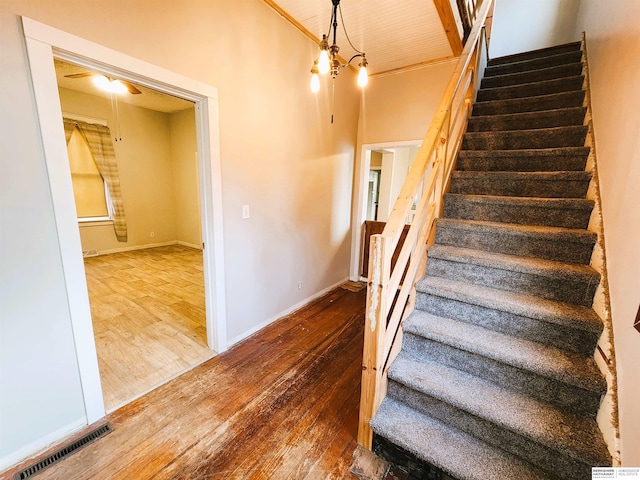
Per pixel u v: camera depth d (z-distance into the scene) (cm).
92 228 513
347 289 392
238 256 238
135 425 160
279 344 249
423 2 219
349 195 394
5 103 117
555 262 166
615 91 170
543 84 272
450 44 282
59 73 361
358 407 179
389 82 352
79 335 148
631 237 121
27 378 135
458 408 134
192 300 328
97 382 159
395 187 607
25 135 123
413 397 150
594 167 184
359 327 284
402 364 158
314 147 308
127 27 148
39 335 136
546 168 215
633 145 133
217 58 195
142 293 347
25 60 119
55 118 129
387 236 124
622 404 108
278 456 145
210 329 231
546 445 114
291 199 288
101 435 152
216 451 147
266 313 281
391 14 233
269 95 241
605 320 129
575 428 118
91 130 488
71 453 142
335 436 157
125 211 551
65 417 149
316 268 352
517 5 418
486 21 365
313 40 274
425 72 328
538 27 406
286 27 245
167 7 164
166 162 607
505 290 169
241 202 232
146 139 569
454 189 231
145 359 219
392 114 355
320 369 215
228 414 170
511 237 180
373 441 147
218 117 201
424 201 174
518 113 265
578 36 323
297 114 275
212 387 192
